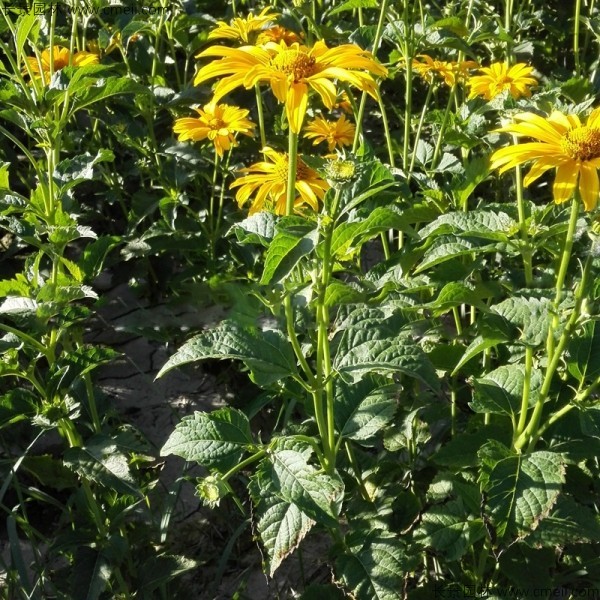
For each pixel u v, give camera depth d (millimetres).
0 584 770
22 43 712
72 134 1009
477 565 701
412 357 573
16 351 668
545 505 568
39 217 702
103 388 930
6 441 839
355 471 700
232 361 936
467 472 676
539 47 1174
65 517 815
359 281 711
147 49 1070
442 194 731
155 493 819
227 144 896
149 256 988
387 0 861
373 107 1171
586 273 562
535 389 620
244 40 946
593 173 563
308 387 586
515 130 598
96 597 692
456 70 926
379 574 616
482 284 634
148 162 948
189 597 775
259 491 582
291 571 791
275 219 584
